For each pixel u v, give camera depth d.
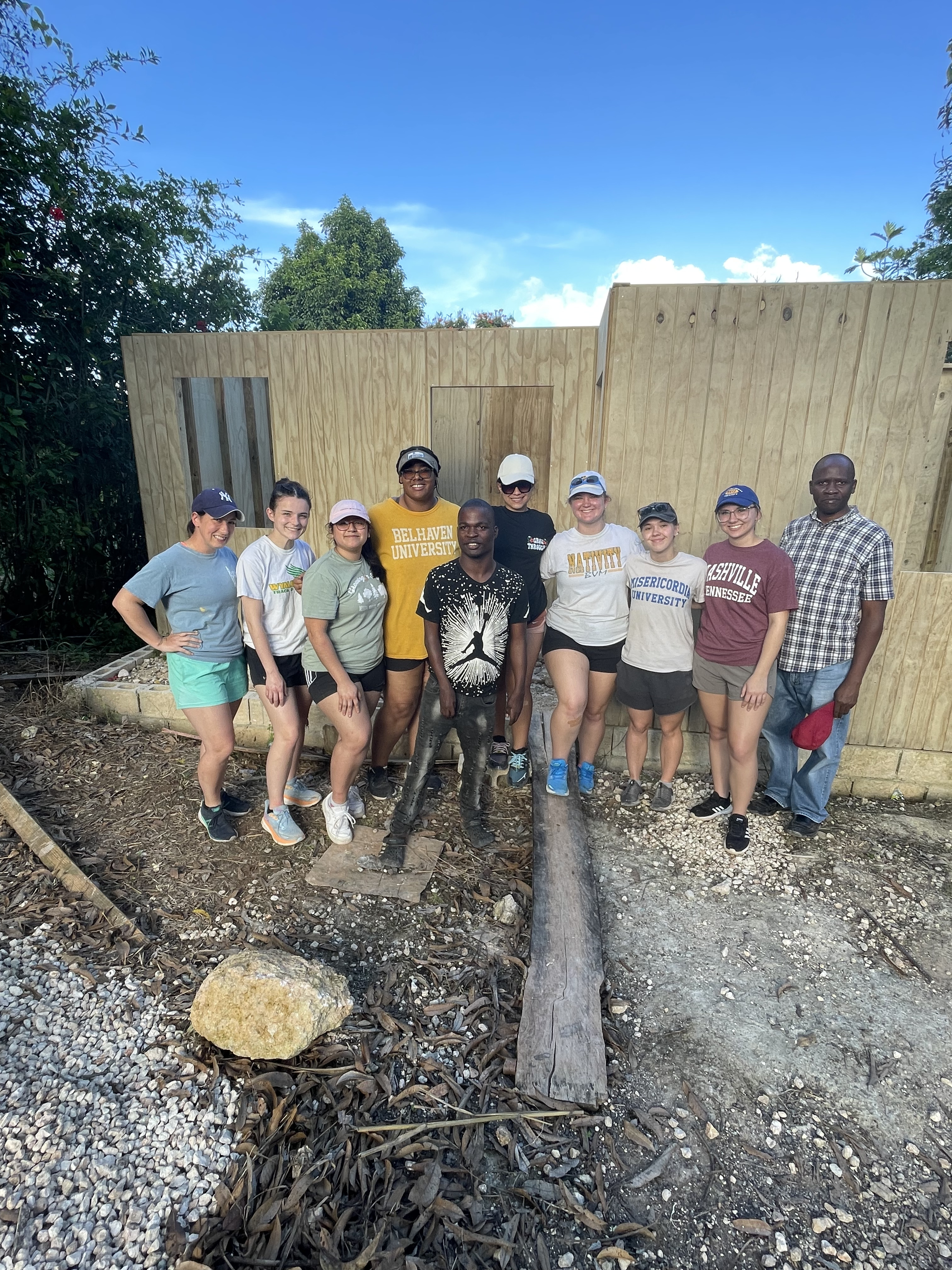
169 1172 2.03
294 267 18.73
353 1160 2.10
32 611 6.43
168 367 5.89
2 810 3.65
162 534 6.25
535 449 5.81
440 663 3.25
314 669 3.40
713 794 4.08
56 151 5.65
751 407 4.07
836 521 3.59
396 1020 2.62
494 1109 2.31
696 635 3.86
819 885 3.56
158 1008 2.60
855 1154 2.24
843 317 3.88
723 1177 2.15
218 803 3.63
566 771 3.89
